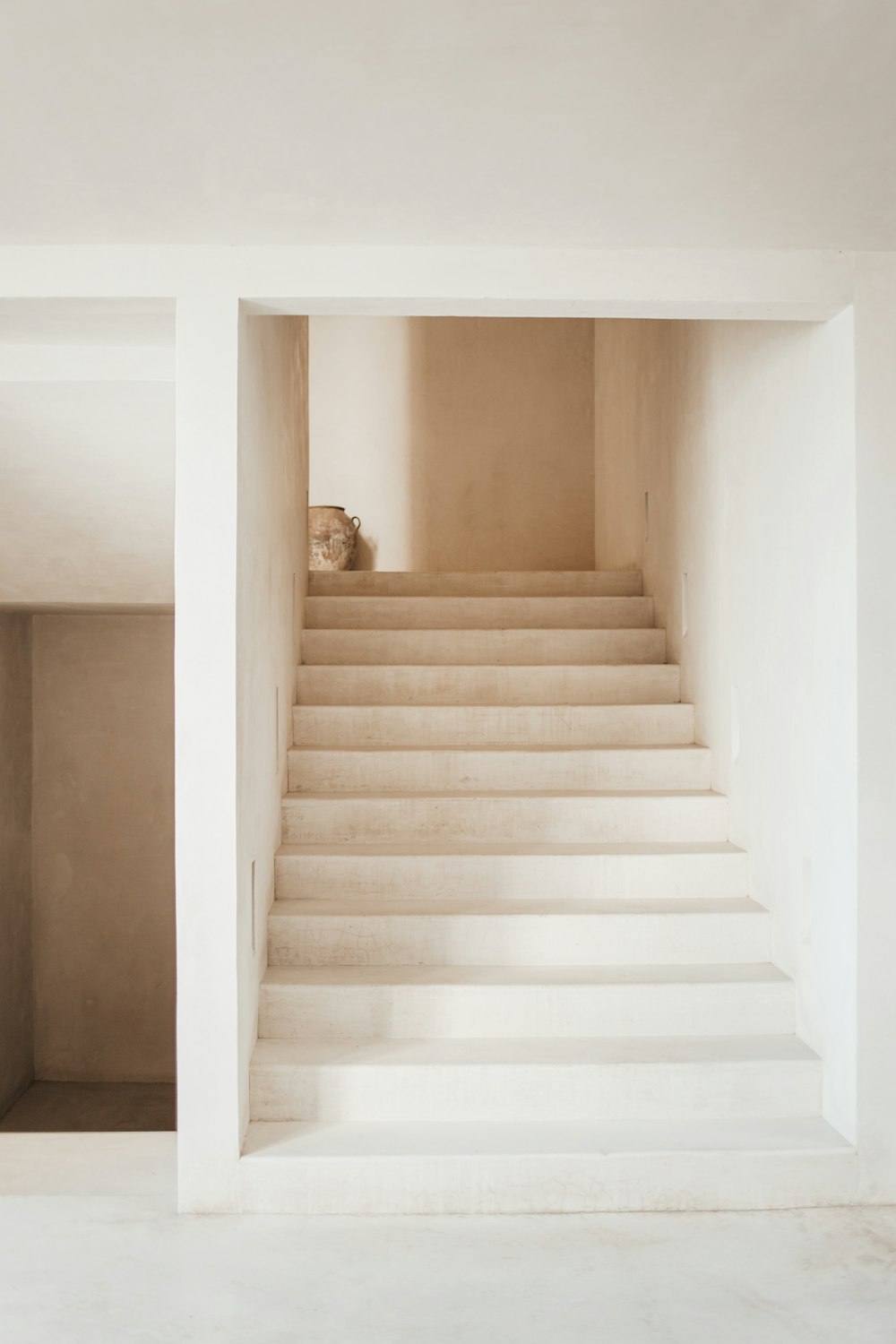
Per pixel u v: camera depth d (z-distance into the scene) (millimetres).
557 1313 2385
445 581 5668
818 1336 2305
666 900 3703
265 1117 3051
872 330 2877
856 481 2863
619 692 4750
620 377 6188
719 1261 2605
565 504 7332
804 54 1887
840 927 2973
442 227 2715
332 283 2848
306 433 5258
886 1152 2887
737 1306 2412
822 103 2068
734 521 3916
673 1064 3072
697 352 4402
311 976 3359
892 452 2867
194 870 2818
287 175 2396
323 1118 3051
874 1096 2881
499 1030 3283
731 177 2420
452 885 3727
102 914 6141
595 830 4000
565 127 2164
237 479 2840
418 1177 2834
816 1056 3123
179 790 2822
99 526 4133
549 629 5141
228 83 1980
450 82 1979
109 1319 2359
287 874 3721
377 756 4207
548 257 2873
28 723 6055
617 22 1775
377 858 3719
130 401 3512
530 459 7340
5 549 4262
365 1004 3266
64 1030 6133
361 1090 3049
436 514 7359
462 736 4477
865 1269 2570
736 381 3867
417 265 2854
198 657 2822
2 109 2078
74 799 6141
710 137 2211
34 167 2346
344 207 2586
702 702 4375
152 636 6164
